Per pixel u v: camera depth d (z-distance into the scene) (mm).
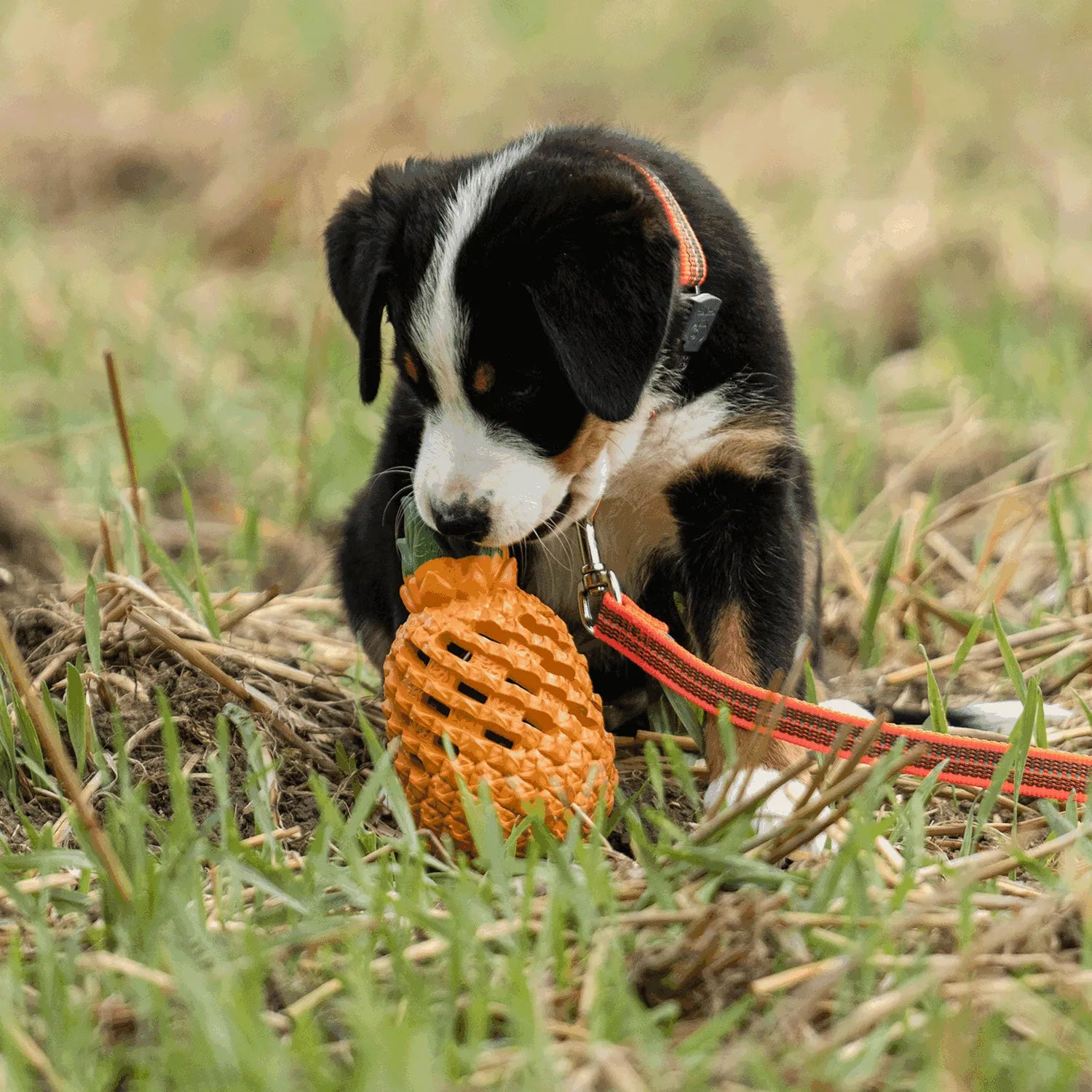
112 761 5250
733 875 4039
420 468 5230
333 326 12297
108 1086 3418
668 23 20875
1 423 10609
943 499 9445
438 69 18781
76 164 17531
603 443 5379
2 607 6566
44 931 3789
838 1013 3580
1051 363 10945
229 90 19234
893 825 4430
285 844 4879
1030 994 3582
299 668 6512
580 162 5359
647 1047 3338
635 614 5211
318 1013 3639
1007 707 6121
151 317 12727
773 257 13812
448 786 4527
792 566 5734
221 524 9680
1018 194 14836
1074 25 19250
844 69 18594
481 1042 3406
